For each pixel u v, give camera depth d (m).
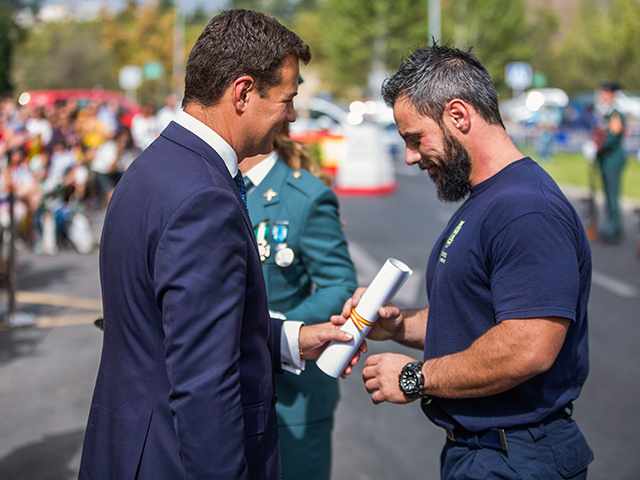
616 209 9.30
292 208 2.42
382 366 2.00
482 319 1.83
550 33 54.91
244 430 1.63
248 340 1.65
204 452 1.43
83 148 12.05
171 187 1.52
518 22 40.84
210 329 1.46
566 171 17.34
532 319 1.67
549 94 35.25
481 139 1.86
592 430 3.88
